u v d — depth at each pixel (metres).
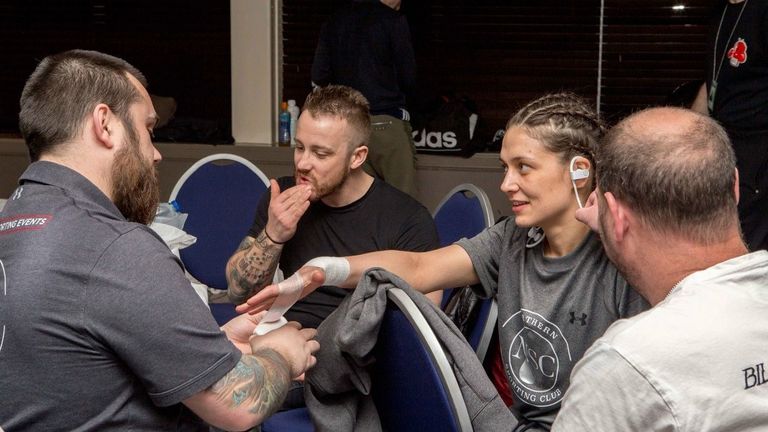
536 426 1.67
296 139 2.29
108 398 1.27
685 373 1.04
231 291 2.26
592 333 1.61
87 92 1.34
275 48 5.25
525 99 5.20
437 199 4.98
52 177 1.32
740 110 3.30
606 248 1.20
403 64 4.43
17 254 1.26
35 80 1.36
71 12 5.46
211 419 1.32
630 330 1.08
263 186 3.24
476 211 2.46
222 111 5.45
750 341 1.07
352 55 4.44
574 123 1.61
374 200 2.36
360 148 2.30
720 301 1.08
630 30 5.06
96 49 5.49
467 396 1.51
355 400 1.70
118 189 1.37
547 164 1.61
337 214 2.35
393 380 1.61
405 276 1.79
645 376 1.04
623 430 1.06
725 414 1.04
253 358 1.41
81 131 1.33
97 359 1.25
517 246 1.75
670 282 1.14
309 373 1.66
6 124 5.54
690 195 1.09
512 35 5.16
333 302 2.29
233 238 3.23
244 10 5.14
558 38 5.13
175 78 5.45
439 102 4.99
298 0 5.23
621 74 5.12
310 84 5.31
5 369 1.24
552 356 1.64
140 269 1.25
